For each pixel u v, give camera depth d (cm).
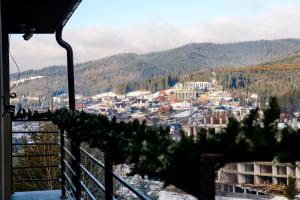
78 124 271
